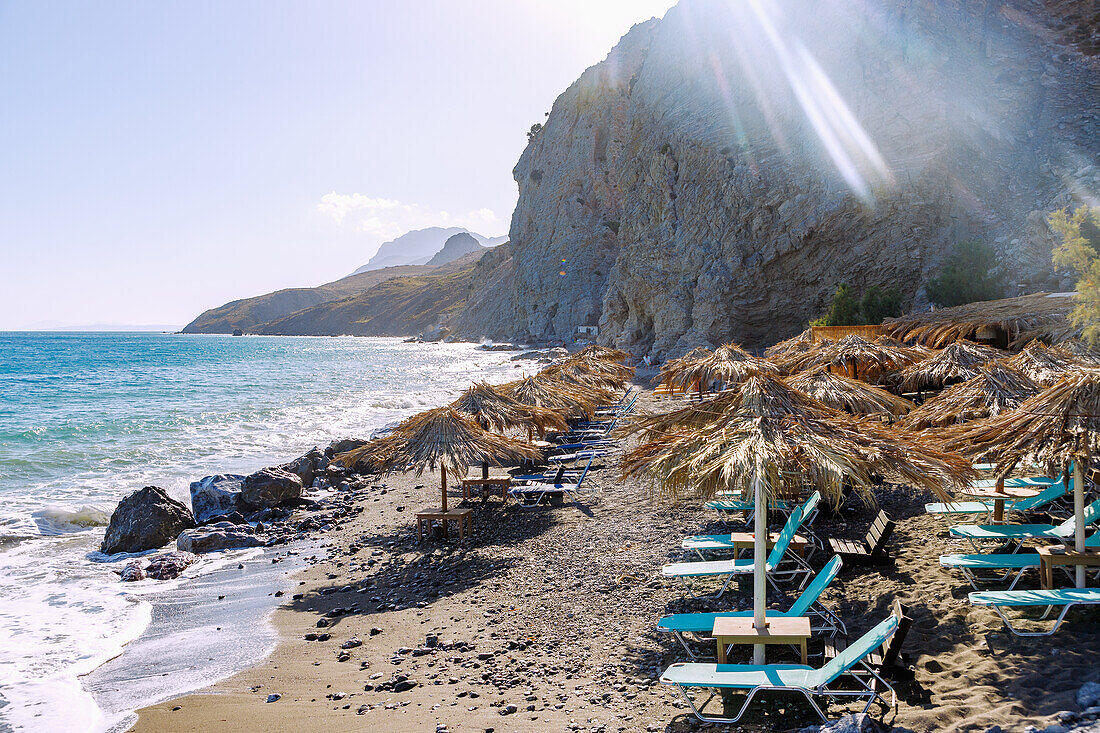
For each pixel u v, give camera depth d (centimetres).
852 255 4384
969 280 3575
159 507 1391
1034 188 3934
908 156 4253
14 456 2238
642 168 6388
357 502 1681
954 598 712
